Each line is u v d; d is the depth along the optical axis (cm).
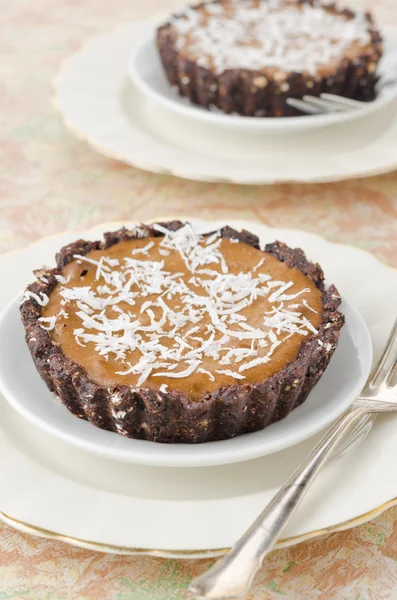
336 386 42
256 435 40
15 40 70
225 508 38
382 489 39
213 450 39
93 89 59
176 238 46
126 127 56
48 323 42
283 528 37
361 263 47
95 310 43
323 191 55
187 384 40
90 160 57
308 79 56
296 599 37
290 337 42
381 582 38
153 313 42
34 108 61
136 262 45
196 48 59
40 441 41
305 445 41
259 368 40
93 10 75
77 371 40
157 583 38
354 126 57
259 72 56
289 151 55
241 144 55
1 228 52
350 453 40
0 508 38
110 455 39
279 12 63
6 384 41
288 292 44
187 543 37
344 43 59
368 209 54
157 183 55
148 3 76
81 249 45
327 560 39
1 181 55
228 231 46
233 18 62
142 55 61
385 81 59
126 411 39
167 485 39
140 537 37
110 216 53
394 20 71
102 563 39
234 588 35
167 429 39
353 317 44
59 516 38
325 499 38
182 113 56
